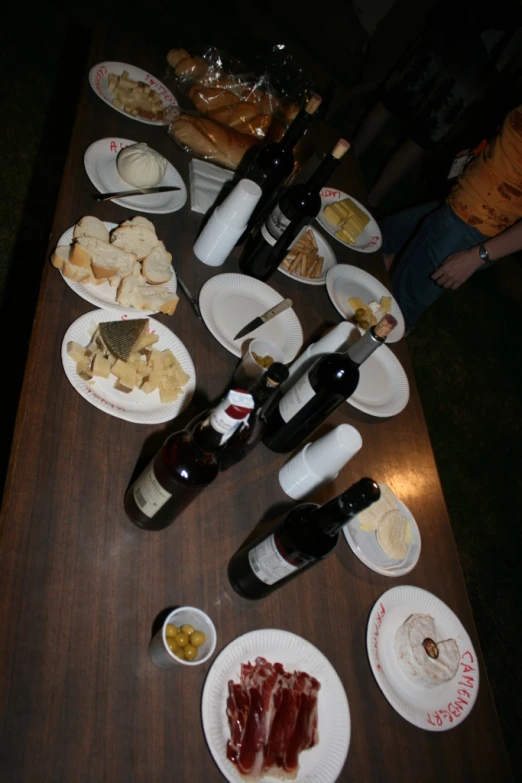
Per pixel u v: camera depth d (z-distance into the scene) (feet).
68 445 2.94
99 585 2.65
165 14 10.76
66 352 3.16
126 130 4.86
